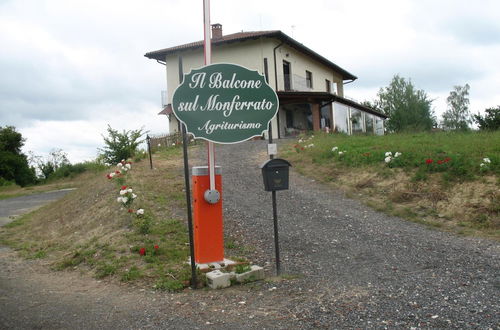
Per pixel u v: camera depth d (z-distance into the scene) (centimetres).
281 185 534
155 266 589
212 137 535
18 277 621
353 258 595
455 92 5294
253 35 2455
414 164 1000
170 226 776
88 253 682
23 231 1030
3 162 4206
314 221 797
